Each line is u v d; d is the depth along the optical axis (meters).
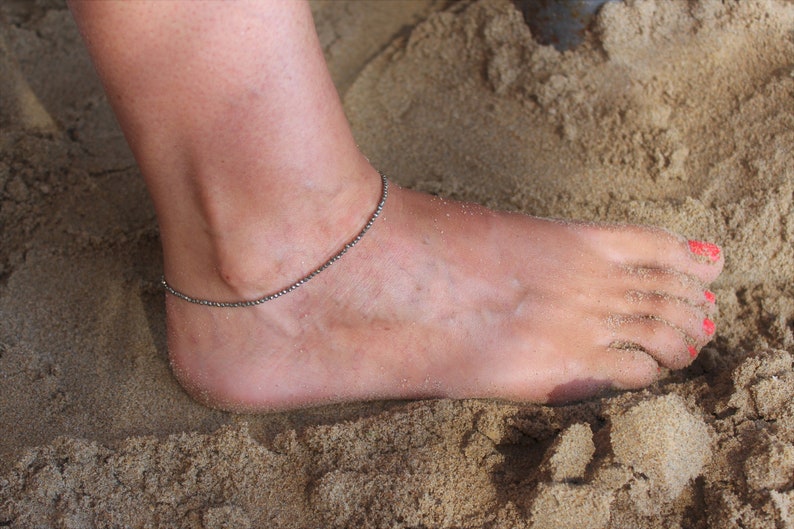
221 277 0.48
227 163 0.45
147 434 0.50
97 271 0.56
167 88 0.43
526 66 0.63
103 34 0.42
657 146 0.59
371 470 0.47
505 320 0.51
